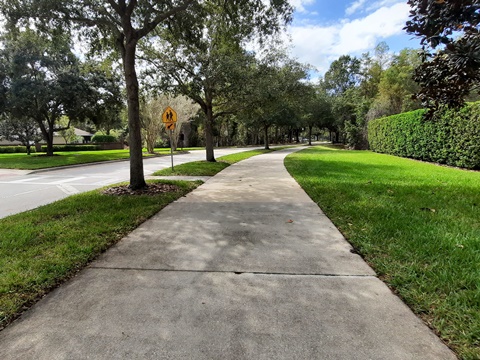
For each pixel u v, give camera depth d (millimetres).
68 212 5250
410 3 3965
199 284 2715
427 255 3143
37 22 7625
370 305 2326
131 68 7336
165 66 11852
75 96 21109
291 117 31297
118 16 8266
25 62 18750
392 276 2760
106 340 1970
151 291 2602
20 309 2355
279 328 2062
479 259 2979
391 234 3814
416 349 1832
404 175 9539
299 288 2609
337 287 2617
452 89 4398
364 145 29766
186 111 27562
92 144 38812
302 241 3777
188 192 7352
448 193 6336
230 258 3287
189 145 49031
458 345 1854
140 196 6703
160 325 2119
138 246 3699
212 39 12086
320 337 1961
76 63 21188
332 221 4594
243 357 1794
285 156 20547
